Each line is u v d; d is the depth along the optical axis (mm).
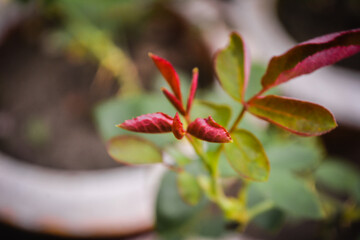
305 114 253
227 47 272
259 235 655
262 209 347
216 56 273
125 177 561
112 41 723
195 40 712
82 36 661
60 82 702
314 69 252
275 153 327
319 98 728
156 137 328
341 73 775
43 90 688
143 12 706
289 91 738
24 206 547
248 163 264
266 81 261
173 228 328
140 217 549
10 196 550
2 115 645
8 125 634
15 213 549
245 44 270
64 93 685
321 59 250
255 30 829
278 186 315
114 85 690
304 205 309
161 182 332
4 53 741
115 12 674
